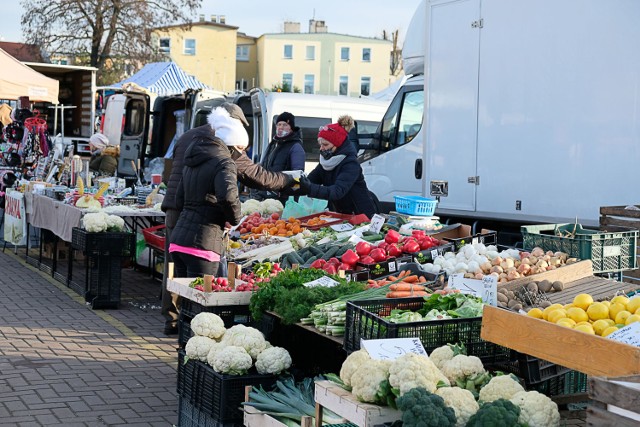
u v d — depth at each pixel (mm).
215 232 6875
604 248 6422
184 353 5586
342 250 7180
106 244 9781
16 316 9188
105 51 43500
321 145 8805
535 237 6828
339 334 4895
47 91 16969
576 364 3590
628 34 8031
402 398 3592
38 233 13953
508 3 9172
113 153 16531
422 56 11227
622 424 3072
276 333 5625
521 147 9078
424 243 7090
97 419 5926
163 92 26266
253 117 14383
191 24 45156
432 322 4391
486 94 9461
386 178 11812
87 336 8406
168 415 6078
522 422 3586
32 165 17016
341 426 4020
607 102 8219
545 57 8781
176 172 8211
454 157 9891
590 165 8383
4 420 5820
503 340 3998
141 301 10445
